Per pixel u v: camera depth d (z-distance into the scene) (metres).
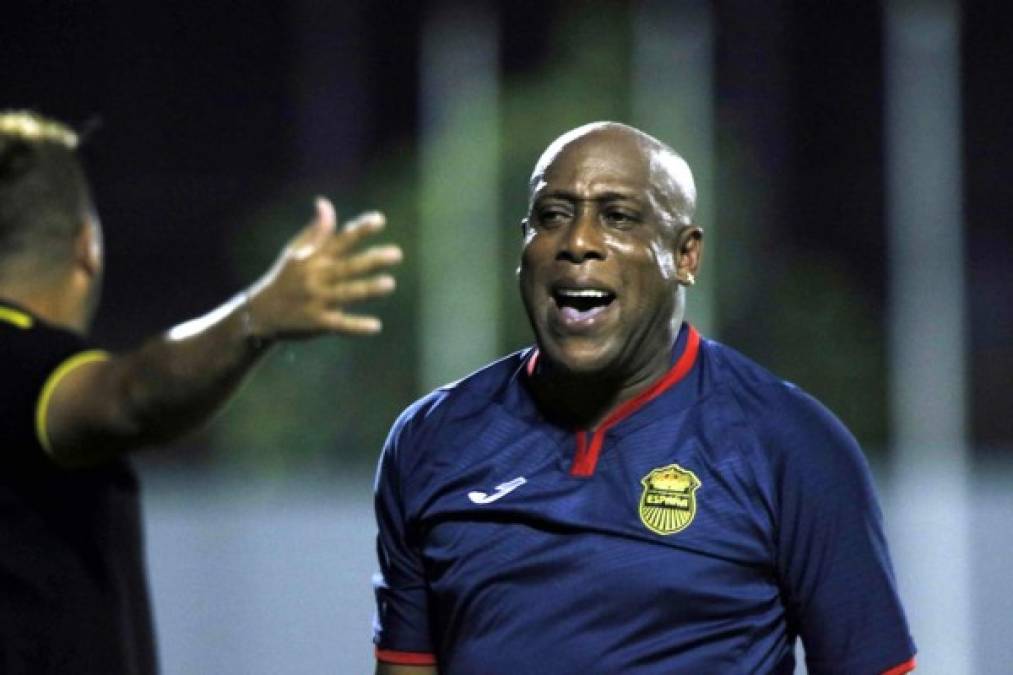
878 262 68.69
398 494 7.43
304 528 24.81
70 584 6.63
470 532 7.13
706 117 43.47
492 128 43.25
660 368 7.25
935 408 45.75
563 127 43.25
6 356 6.43
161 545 24.97
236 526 24.95
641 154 7.25
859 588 7.05
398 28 70.88
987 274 69.94
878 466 45.53
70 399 6.25
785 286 46.47
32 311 6.88
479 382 7.52
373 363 44.94
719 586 6.92
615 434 7.12
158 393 5.96
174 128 71.12
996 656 25.59
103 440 6.23
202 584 24.84
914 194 46.03
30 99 69.44
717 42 64.31
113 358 6.38
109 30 70.19
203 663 24.62
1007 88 72.81
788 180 69.94
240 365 5.88
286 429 44.94
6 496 6.54
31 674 6.59
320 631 24.53
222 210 68.44
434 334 42.91
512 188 43.03
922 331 45.91
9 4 69.38
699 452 7.05
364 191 45.81
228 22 71.38
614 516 6.97
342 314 5.79
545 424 7.26
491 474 7.20
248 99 71.62
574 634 6.94
